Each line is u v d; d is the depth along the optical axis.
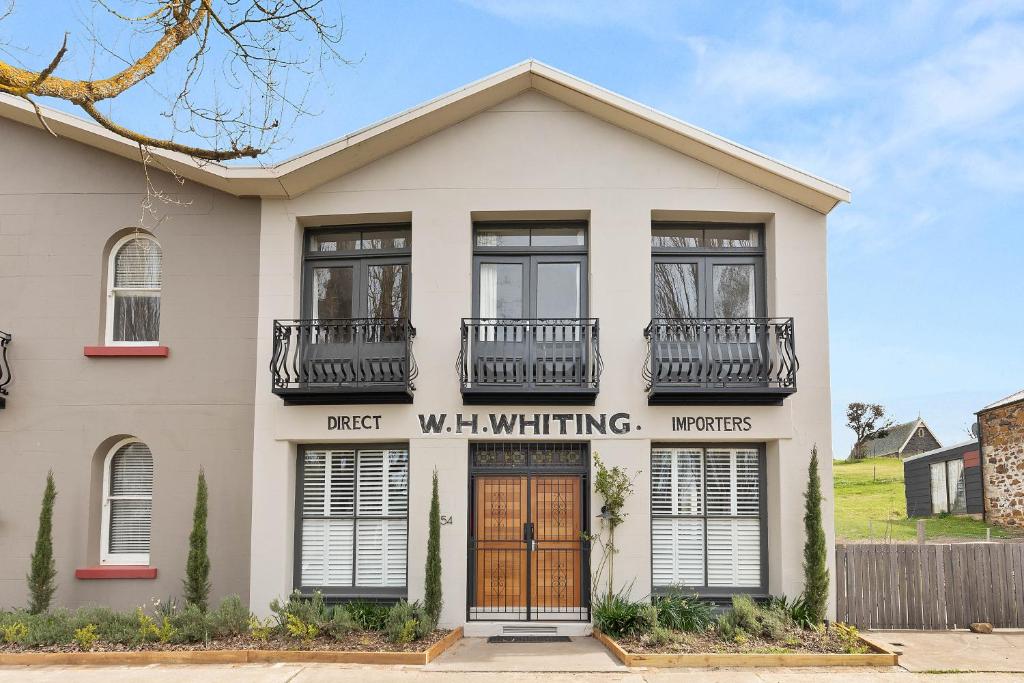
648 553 11.92
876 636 11.52
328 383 12.37
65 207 13.05
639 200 12.55
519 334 12.66
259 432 12.34
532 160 12.66
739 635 10.60
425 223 12.60
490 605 12.19
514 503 12.40
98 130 12.50
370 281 13.00
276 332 12.27
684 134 12.20
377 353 12.43
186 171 12.59
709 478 12.55
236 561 12.23
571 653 10.53
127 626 10.85
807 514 11.72
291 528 12.37
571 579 12.24
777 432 12.13
